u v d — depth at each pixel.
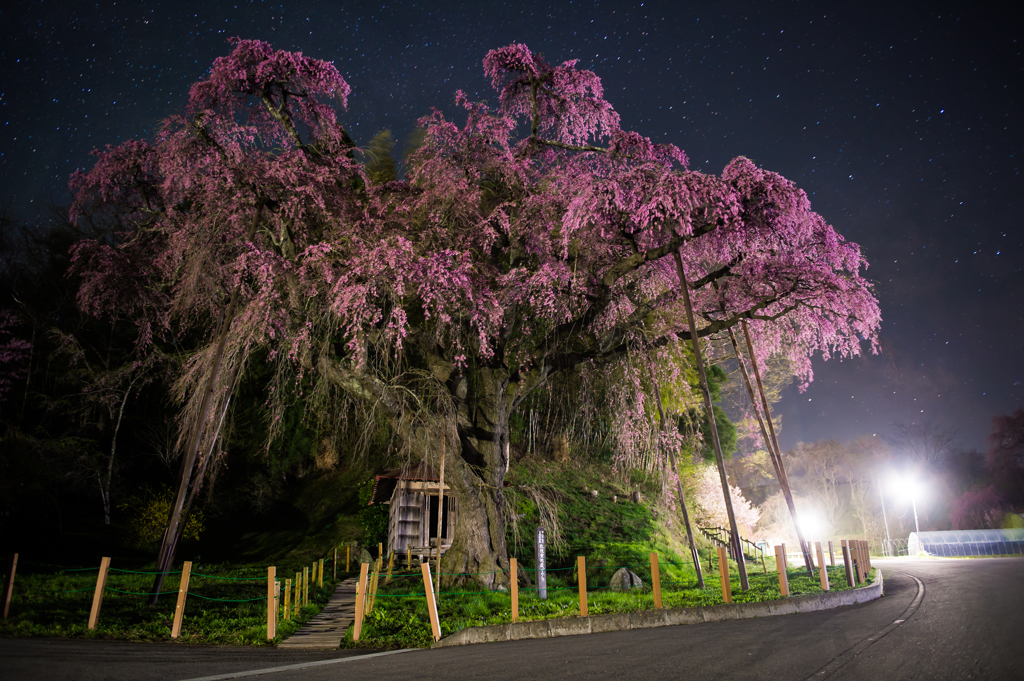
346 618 13.88
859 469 70.69
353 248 19.41
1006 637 7.83
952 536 47.22
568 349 20.53
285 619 12.81
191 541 29.70
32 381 31.02
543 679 6.68
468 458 19.30
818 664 6.76
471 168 20.14
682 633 10.05
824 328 19.67
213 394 17.83
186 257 19.89
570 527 26.00
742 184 16.73
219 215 18.72
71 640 10.44
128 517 31.05
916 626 9.29
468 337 19.33
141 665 8.12
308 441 34.28
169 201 20.12
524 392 20.72
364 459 32.28
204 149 18.45
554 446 31.64
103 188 20.06
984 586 15.66
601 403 22.41
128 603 14.13
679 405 21.89
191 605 14.48
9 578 11.95
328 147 21.02
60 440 28.70
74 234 32.53
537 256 20.97
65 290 32.38
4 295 30.88
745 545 31.86
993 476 63.75
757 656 7.44
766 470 52.31
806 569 20.47
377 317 16.86
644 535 26.31
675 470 19.23
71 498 30.27
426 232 20.02
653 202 16.59
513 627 10.86
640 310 19.97
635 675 6.68
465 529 18.58
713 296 21.14
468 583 17.44
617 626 11.29
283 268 18.33
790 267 19.06
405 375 19.97
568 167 20.23
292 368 20.52
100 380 29.94
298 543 27.50
